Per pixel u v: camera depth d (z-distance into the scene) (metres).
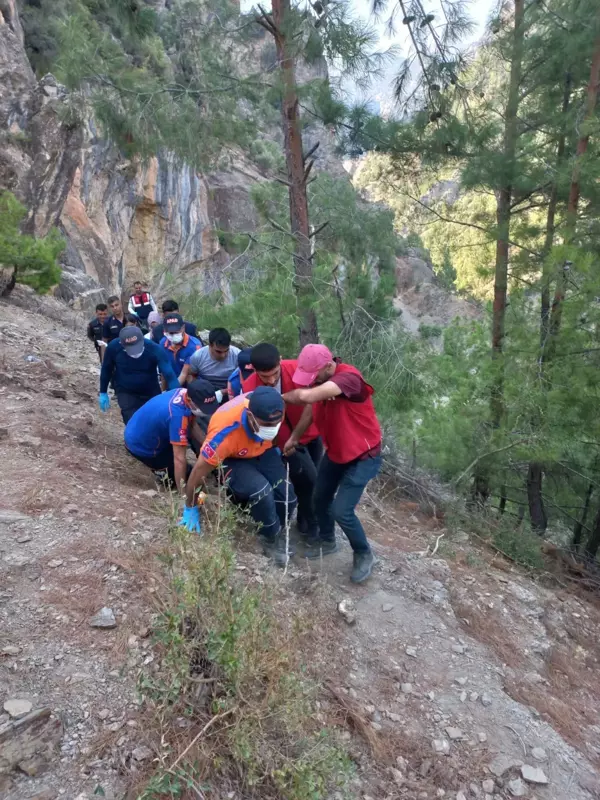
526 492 9.54
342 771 2.45
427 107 7.73
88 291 15.73
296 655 2.91
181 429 3.96
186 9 7.49
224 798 2.22
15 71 14.01
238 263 7.97
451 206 9.78
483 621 4.26
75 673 2.53
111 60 7.19
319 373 3.61
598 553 9.12
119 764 2.21
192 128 7.41
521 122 8.13
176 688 2.32
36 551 3.27
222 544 2.73
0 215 11.52
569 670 4.20
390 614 3.89
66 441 5.13
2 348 7.65
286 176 7.67
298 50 6.67
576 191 7.23
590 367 6.76
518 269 8.27
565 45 7.00
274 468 3.99
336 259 8.34
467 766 2.85
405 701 3.19
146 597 3.04
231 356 4.97
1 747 2.09
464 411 7.45
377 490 7.23
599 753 3.33
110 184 19.31
